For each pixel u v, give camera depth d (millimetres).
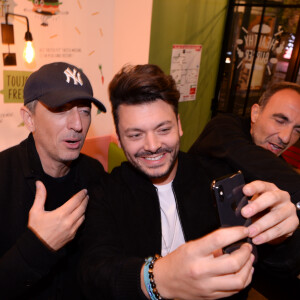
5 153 1130
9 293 861
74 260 1136
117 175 1056
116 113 893
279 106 1093
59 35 2258
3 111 2133
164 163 911
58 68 1048
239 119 1300
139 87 816
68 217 878
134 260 717
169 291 597
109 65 2650
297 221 723
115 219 975
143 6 2312
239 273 553
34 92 992
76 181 1167
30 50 2117
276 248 893
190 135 3178
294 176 881
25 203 1062
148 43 2352
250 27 2922
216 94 3238
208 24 2826
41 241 844
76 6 2285
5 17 1971
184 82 2840
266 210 754
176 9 2463
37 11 2096
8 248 1037
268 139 1146
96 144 2734
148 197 997
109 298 704
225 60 3123
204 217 1015
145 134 866
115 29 2566
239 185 719
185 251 549
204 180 1059
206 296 553
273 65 2836
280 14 2686
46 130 1007
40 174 1071
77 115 1003
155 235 971
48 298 1091
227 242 509
